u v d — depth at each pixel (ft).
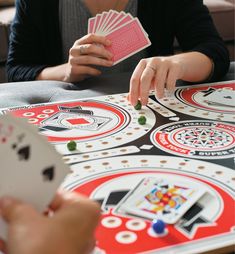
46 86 3.15
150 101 2.77
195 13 4.06
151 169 1.86
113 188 1.71
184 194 1.63
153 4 4.18
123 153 2.03
